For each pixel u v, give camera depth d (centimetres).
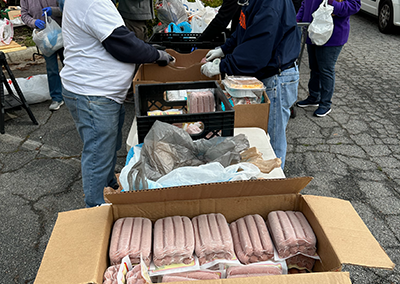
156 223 121
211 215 124
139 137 159
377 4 746
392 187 287
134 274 102
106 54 196
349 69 554
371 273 211
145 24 406
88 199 224
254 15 208
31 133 367
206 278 107
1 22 363
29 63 556
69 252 101
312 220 116
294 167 313
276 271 109
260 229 118
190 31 358
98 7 178
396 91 474
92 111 204
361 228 109
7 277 206
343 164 317
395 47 658
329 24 329
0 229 241
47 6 362
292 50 223
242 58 209
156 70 253
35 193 277
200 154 153
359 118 401
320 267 112
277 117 242
